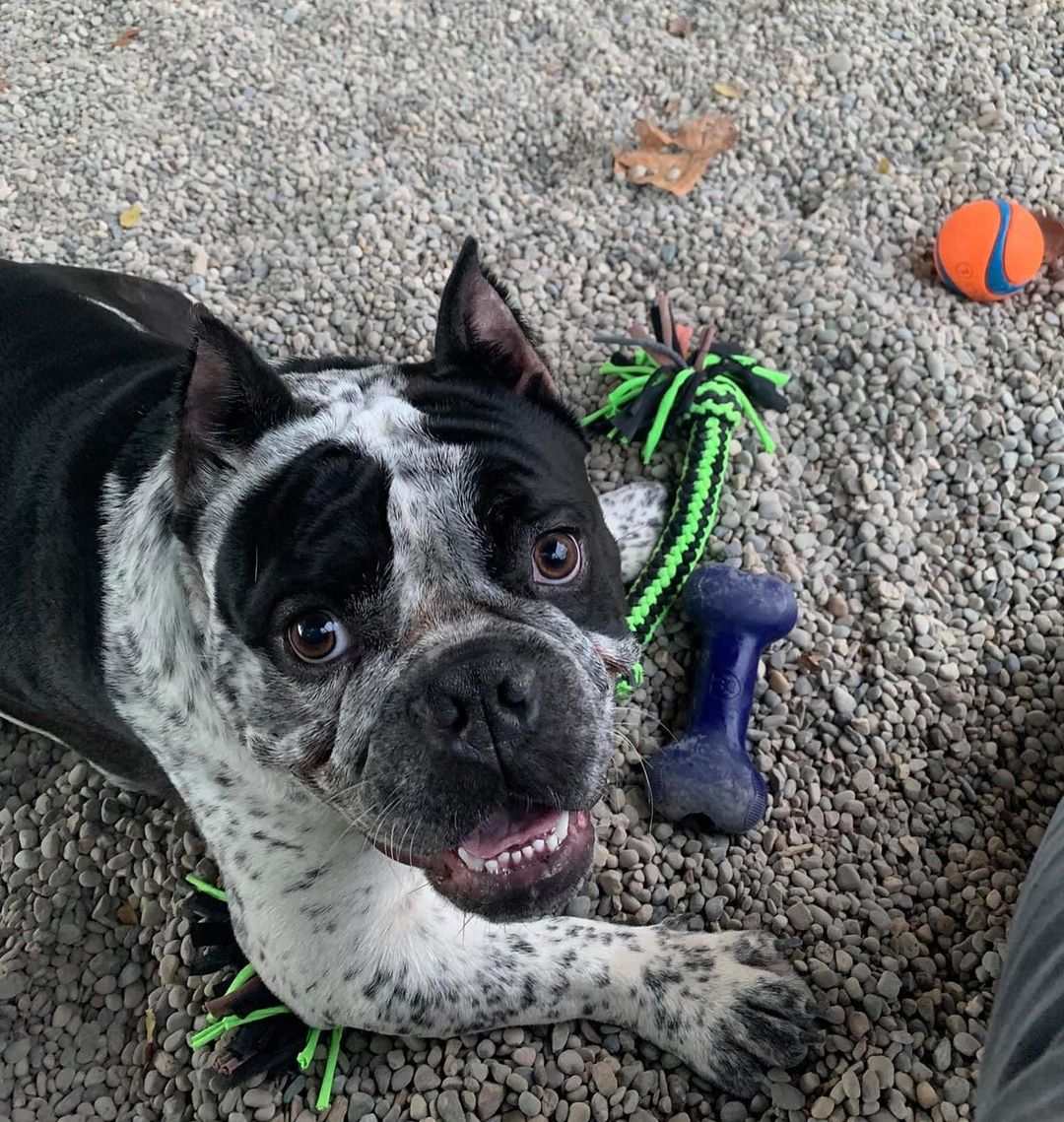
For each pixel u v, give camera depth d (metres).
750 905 0.57
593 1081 0.53
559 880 0.43
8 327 0.57
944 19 0.89
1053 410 0.70
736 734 0.60
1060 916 0.43
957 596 0.66
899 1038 0.52
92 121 0.90
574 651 0.42
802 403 0.72
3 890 0.62
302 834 0.48
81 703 0.53
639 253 0.80
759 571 0.65
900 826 0.59
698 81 0.88
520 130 0.87
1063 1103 0.36
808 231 0.79
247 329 0.79
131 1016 0.58
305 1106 0.54
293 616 0.42
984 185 0.80
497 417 0.45
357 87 0.90
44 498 0.51
